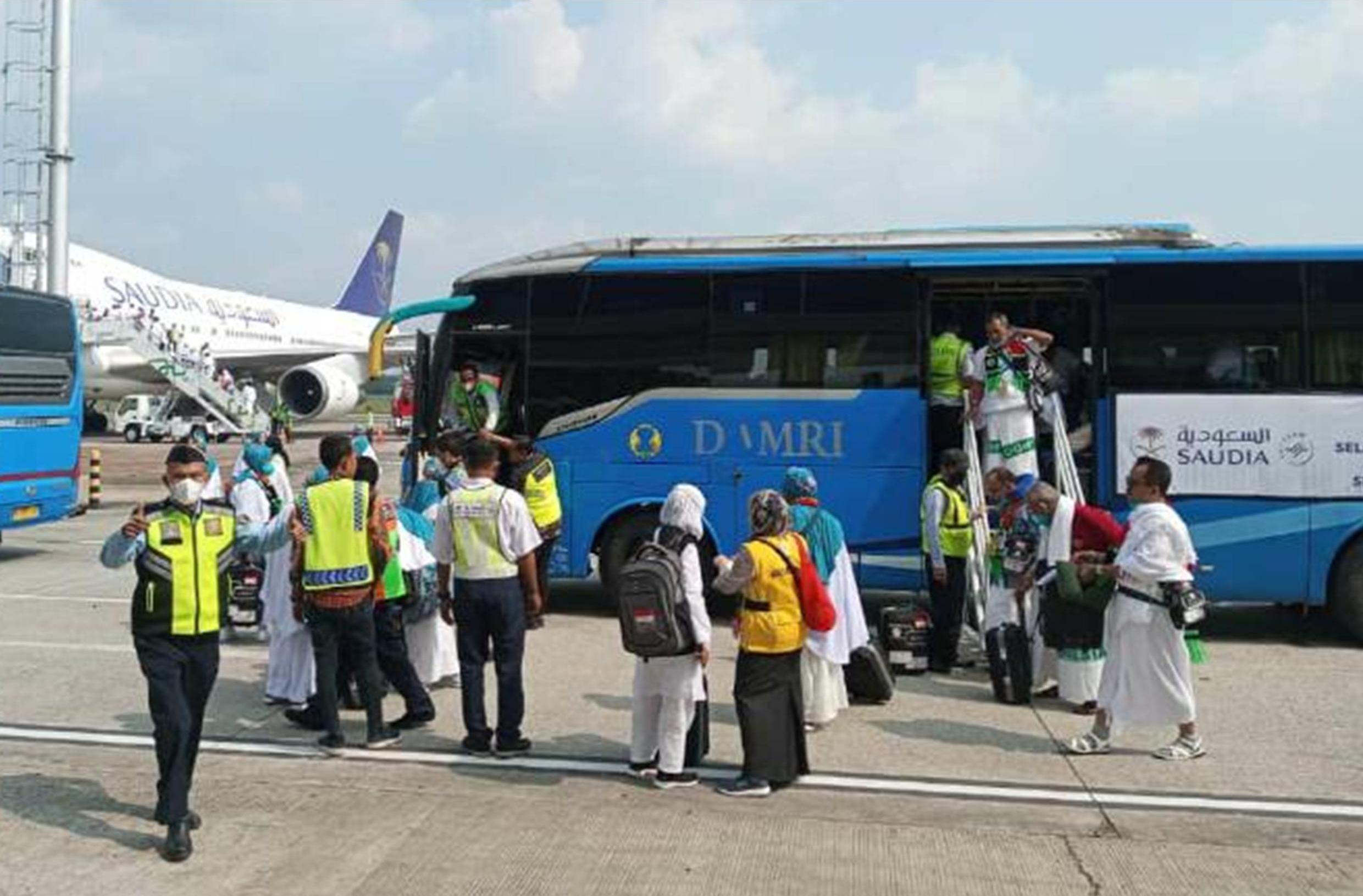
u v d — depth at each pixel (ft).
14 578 40.27
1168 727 21.68
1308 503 28.94
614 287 32.94
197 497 15.56
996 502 26.35
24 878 13.92
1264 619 33.96
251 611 29.12
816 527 21.33
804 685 20.68
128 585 38.75
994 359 29.55
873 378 31.22
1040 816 16.52
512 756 19.25
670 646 17.03
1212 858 14.87
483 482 19.40
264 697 23.58
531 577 19.34
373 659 19.67
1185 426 29.40
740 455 31.76
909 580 30.89
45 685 24.26
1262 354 29.43
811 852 14.94
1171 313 29.86
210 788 17.49
